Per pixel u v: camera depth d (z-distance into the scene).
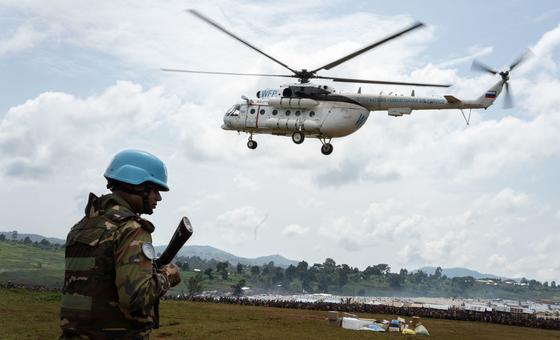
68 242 4.34
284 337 19.03
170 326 20.19
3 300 23.80
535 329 30.97
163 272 4.38
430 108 35.69
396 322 23.44
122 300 4.07
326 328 22.61
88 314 4.14
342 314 31.28
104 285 4.17
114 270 4.18
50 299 25.19
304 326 22.83
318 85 35.62
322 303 42.62
